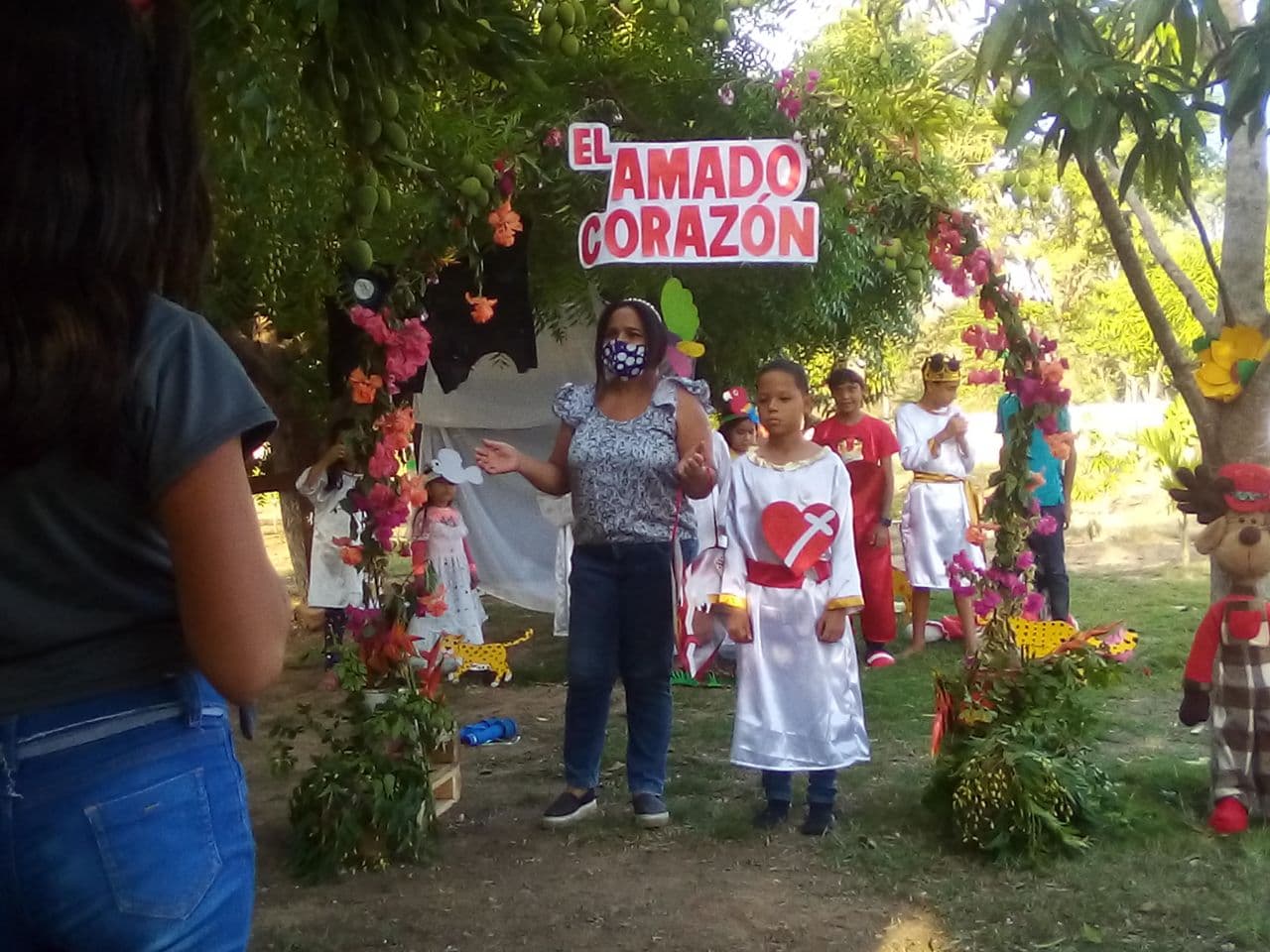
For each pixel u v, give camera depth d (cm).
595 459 459
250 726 159
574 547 475
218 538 134
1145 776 495
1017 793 419
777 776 466
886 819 470
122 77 133
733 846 449
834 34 749
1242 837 429
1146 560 1210
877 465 750
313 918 392
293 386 682
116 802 133
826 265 756
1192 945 353
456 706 698
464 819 489
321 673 779
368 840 433
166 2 143
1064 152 295
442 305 624
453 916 391
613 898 403
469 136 469
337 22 232
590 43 674
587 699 474
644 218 489
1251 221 443
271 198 469
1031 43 291
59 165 127
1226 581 447
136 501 134
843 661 457
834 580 453
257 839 468
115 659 136
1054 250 1634
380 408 447
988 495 495
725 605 452
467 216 432
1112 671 459
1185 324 1084
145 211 134
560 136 495
